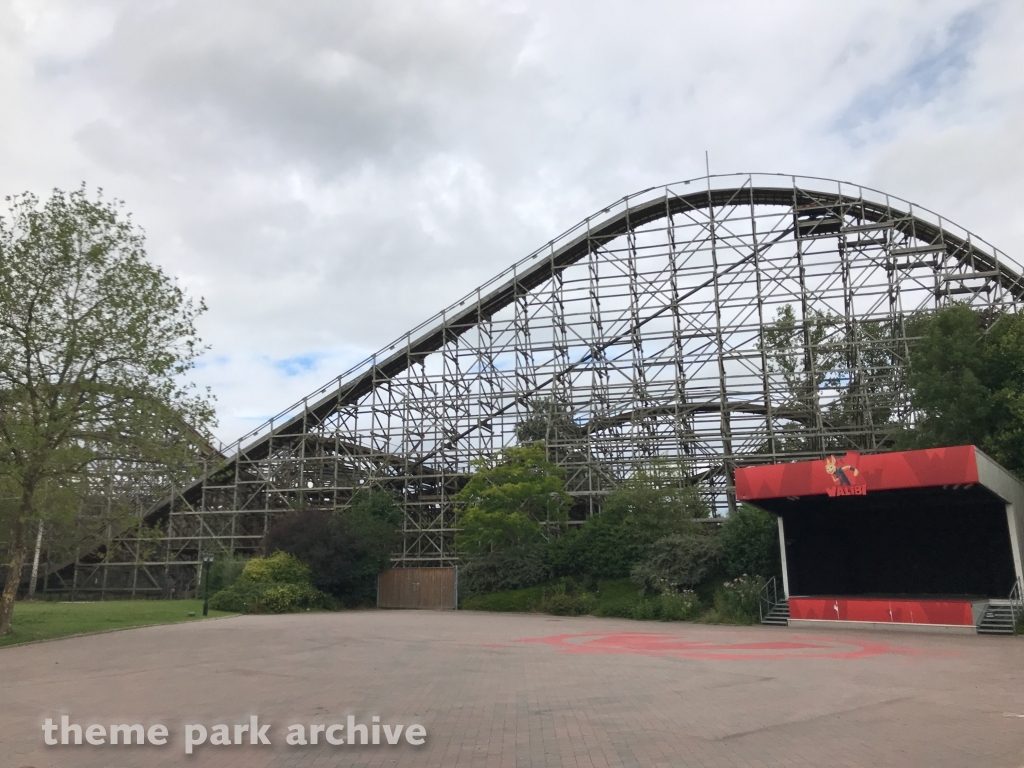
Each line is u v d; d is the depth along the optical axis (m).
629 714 11.83
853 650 21.39
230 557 47.44
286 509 51.41
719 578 36.50
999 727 10.74
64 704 13.00
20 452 24.81
